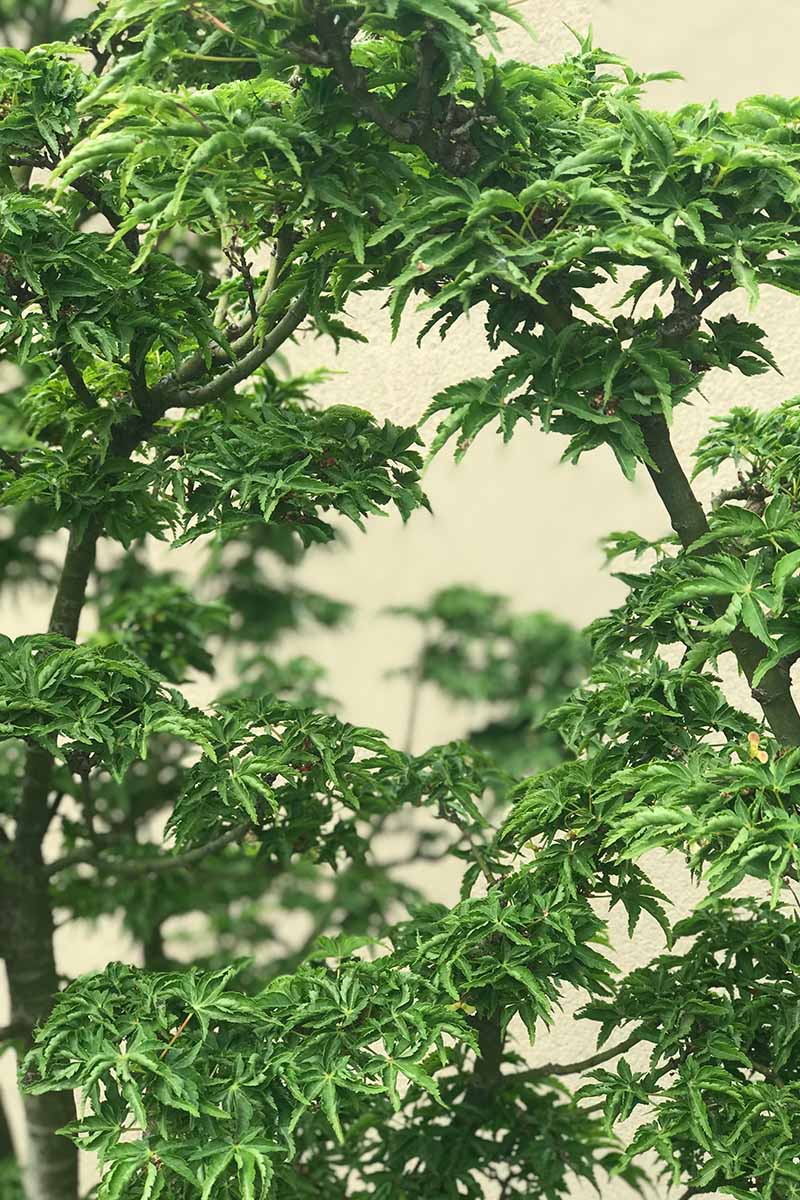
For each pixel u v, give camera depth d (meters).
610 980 1.75
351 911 3.53
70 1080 1.58
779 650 1.43
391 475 1.93
